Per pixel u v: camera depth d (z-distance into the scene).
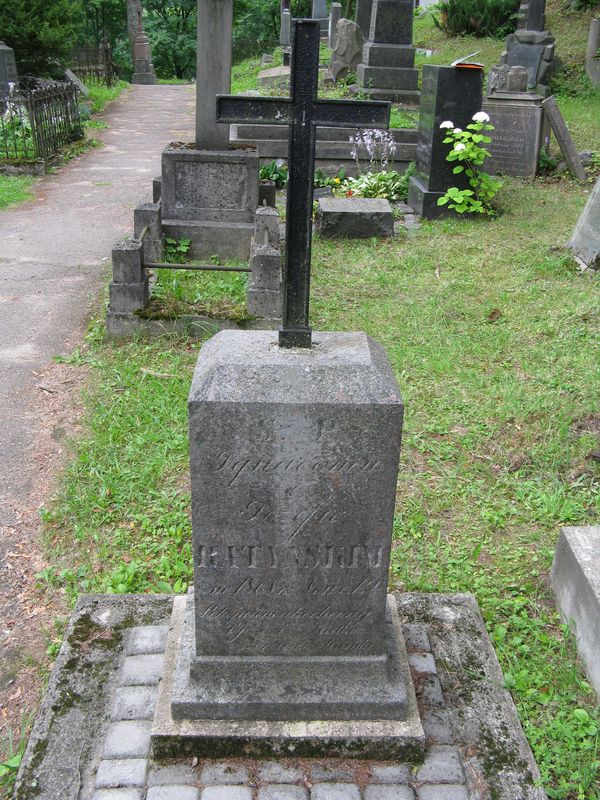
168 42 42.47
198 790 2.65
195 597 2.76
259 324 6.16
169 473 4.46
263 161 12.10
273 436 2.53
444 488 4.38
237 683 2.84
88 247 8.98
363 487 2.61
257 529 2.66
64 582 3.69
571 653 3.29
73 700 2.98
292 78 2.49
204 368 2.60
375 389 2.51
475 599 3.56
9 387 5.54
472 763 2.78
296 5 35.56
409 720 2.82
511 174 12.03
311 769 2.74
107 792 2.64
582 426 4.91
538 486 4.39
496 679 3.12
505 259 8.19
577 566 3.34
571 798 2.69
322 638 2.84
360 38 17.53
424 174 10.18
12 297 7.34
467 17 21.86
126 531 4.01
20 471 4.55
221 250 7.88
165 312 6.15
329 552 2.71
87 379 5.61
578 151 12.74
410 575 3.73
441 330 6.34
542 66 16.55
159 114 20.39
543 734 2.91
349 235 9.01
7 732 2.96
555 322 6.47
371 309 6.79
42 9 17.77
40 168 12.94
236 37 39.62
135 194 11.66
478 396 5.31
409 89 15.86
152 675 3.07
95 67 26.69
